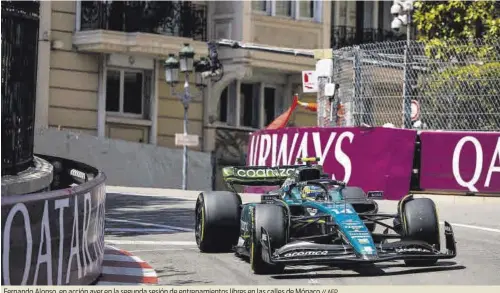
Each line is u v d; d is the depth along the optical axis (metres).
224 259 40.81
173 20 104.88
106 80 103.06
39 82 96.81
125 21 100.88
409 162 69.19
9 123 37.69
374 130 70.56
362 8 122.00
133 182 99.31
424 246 36.19
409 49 73.19
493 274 36.38
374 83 74.44
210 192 42.75
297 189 38.94
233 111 113.25
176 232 51.91
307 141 74.94
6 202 26.25
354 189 42.94
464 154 68.25
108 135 103.25
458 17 86.88
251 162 84.88
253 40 108.19
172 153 102.50
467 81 71.19
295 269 37.44
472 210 62.81
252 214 36.09
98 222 34.75
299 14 113.19
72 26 100.00
